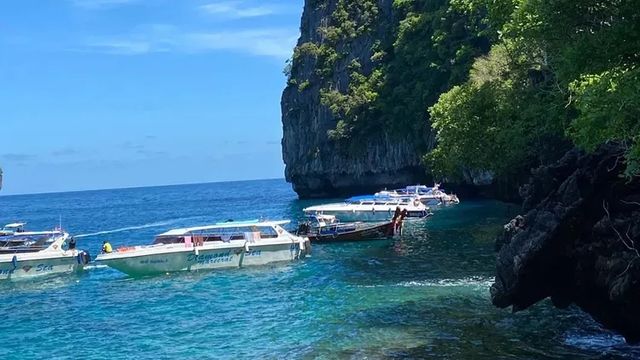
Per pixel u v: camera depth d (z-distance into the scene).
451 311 18.50
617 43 11.43
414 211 53.00
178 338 17.73
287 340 16.75
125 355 16.25
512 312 17.14
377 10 96.38
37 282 29.72
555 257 13.76
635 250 11.84
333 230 39.16
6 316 22.12
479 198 71.94
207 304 22.55
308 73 105.75
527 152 32.31
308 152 102.62
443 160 38.03
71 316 21.70
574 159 14.33
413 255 31.47
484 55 58.09
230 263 30.92
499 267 15.00
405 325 17.27
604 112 9.79
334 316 19.16
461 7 34.81
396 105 82.88
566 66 12.96
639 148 9.78
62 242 33.47
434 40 69.81
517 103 32.44
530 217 14.51
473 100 33.72
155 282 28.06
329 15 106.69
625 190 12.68
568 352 13.85
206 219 72.62
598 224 12.80
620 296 11.84
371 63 93.19
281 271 29.31
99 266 33.81
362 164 90.00
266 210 82.19
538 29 15.59
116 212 102.62
